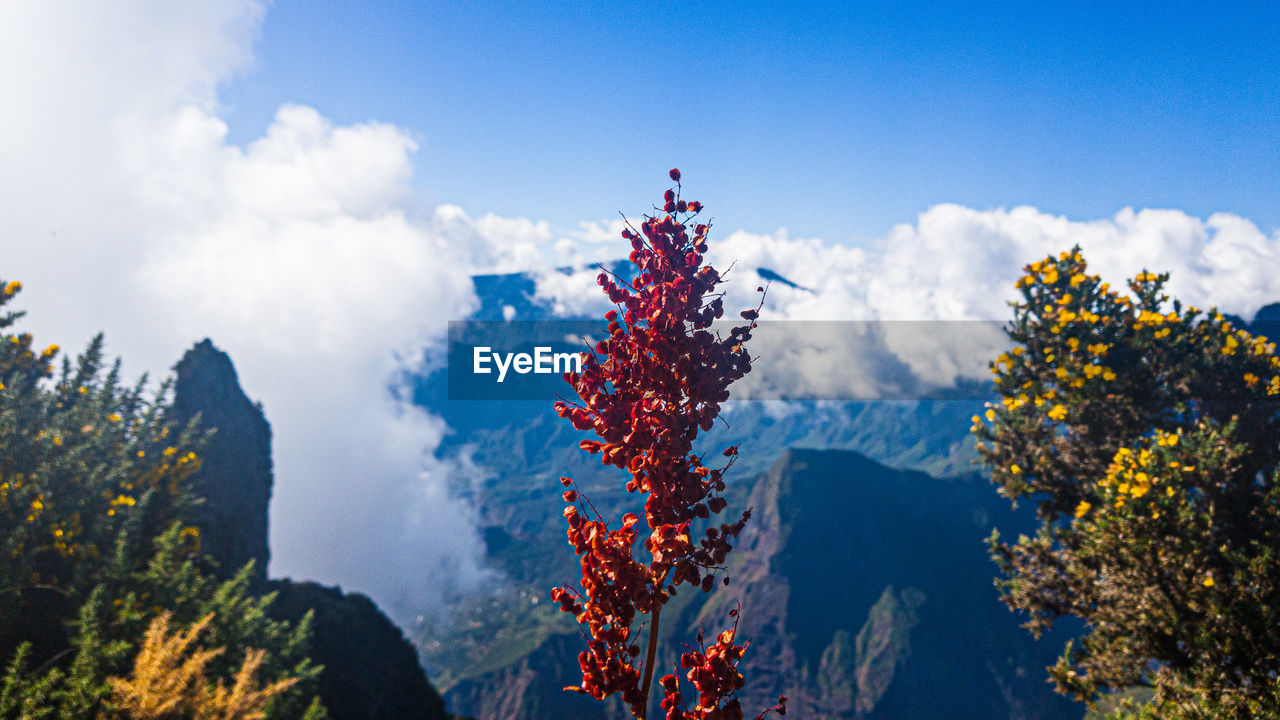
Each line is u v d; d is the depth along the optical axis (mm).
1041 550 13508
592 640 2832
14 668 10047
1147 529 10273
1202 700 9008
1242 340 12656
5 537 12398
